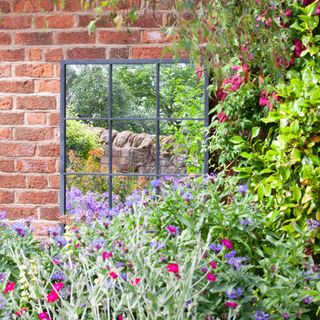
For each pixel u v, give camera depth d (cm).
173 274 234
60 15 402
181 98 398
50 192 408
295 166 362
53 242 298
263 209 372
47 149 407
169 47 229
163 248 298
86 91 405
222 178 377
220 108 384
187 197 312
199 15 219
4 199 411
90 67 404
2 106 409
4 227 316
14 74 407
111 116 405
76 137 407
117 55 398
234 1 264
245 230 309
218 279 264
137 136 404
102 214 319
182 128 399
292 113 351
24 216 410
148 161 404
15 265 296
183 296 225
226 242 259
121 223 318
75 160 407
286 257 297
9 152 410
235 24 255
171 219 317
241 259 269
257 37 283
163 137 402
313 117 347
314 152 359
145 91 402
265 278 282
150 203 329
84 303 247
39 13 403
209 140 401
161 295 230
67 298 279
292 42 368
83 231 301
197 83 395
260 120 382
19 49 406
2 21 406
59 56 404
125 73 402
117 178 406
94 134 407
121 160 405
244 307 260
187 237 292
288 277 297
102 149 407
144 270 242
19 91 407
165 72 397
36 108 407
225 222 311
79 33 401
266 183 366
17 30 406
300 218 356
